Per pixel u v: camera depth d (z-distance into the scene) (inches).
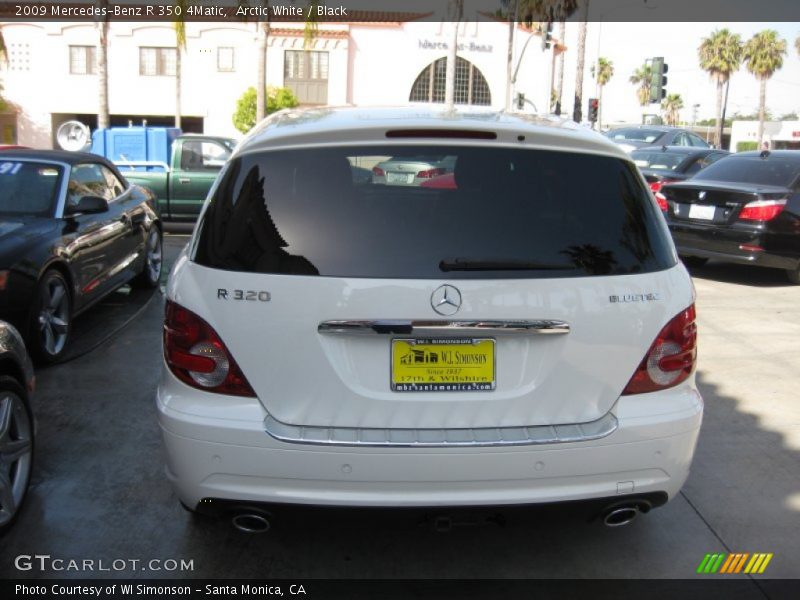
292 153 120.0
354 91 1615.4
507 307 112.3
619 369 116.6
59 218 252.2
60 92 1563.7
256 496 113.3
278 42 1563.7
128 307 310.5
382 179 118.1
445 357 113.6
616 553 140.4
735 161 418.3
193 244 123.3
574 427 115.8
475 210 116.6
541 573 134.0
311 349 112.1
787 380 240.1
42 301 226.4
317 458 111.5
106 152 604.4
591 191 120.6
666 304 118.9
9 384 144.1
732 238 378.0
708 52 2487.7
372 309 111.0
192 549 139.8
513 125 123.3
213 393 114.4
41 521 147.9
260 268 113.9
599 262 116.8
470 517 115.0
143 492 159.5
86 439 183.8
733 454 184.5
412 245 114.1
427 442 111.7
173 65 1566.2
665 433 117.4
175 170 526.0
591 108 1024.9
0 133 1569.9
